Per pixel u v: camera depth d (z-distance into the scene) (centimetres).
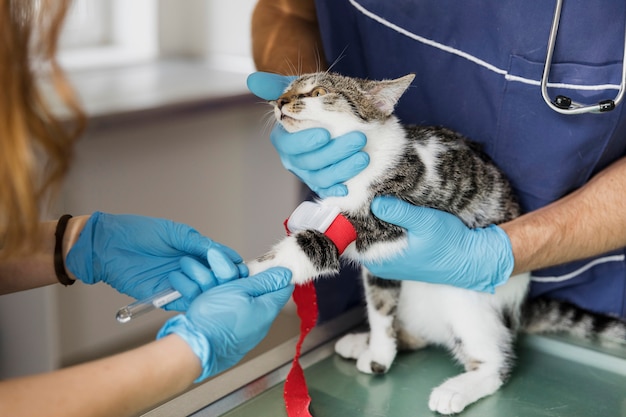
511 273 113
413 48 127
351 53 138
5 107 58
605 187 118
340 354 119
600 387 110
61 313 188
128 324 206
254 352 185
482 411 104
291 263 106
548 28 110
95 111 170
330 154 111
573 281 132
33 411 68
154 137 189
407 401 107
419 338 129
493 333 121
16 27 59
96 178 178
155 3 234
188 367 79
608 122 111
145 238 104
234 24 235
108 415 72
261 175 222
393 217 106
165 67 229
